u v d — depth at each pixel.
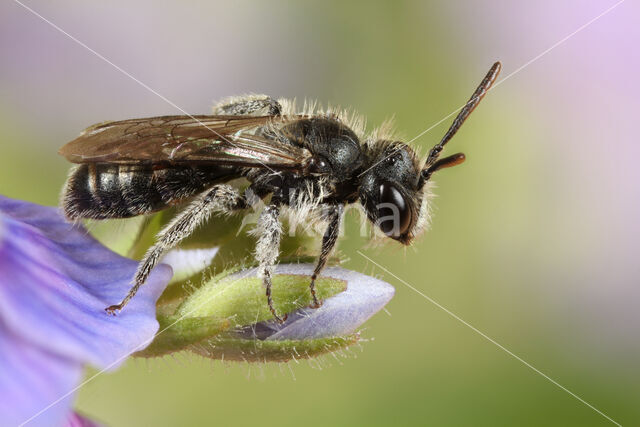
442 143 0.05
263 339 0.05
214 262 0.05
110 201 0.05
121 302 0.05
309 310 0.05
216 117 0.05
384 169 0.05
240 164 0.05
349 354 0.05
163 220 0.05
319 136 0.05
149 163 0.05
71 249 0.05
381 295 0.05
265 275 0.05
